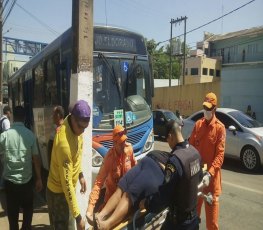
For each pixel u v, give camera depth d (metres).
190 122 13.09
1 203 7.49
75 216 3.89
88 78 5.41
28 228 5.48
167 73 63.06
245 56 41.31
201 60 47.75
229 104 24.92
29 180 5.33
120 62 8.20
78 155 4.15
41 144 10.00
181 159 3.31
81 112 3.84
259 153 10.73
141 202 3.29
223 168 11.42
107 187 4.80
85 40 5.36
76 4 5.33
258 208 7.27
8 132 5.24
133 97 8.27
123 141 4.67
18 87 15.27
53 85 8.74
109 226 3.17
